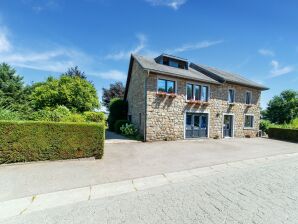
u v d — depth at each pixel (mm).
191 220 3105
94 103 19141
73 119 10445
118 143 11734
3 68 19766
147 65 13555
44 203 3744
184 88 14320
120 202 3820
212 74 16516
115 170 6062
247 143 13289
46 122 6688
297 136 15156
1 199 3869
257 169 6520
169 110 13672
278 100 36438
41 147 6602
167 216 3240
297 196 4199
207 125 15367
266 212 3426
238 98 17219
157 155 8484
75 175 5457
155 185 4848
